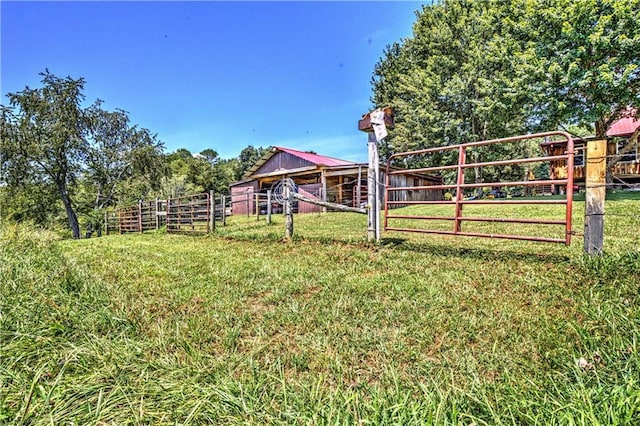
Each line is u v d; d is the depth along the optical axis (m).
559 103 9.71
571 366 1.37
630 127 12.56
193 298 2.48
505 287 2.35
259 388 1.33
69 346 1.63
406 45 22.33
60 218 19.06
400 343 1.69
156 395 1.26
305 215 11.02
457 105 17.73
